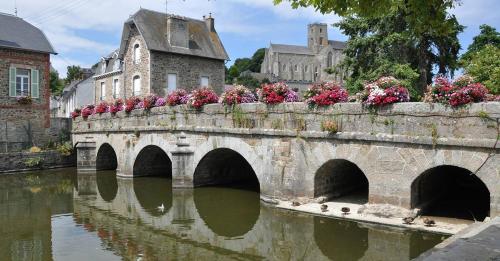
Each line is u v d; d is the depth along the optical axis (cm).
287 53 7369
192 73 2616
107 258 746
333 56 7269
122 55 2722
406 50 1606
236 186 1438
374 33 1652
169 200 1240
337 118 957
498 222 547
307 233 842
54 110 5066
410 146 846
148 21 2567
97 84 3059
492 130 746
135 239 861
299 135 1028
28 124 2195
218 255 751
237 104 1180
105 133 1847
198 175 1400
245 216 1019
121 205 1205
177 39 2558
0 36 2148
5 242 856
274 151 1083
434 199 998
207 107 1282
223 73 2773
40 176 1838
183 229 930
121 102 1772
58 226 980
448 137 795
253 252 762
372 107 898
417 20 510
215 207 1130
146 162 1722
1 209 1175
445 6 486
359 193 1149
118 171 1741
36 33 2320
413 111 840
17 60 2175
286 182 1055
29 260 743
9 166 1950
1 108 2119
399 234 796
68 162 2139
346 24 1691
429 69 1733
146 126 1556
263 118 1109
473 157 768
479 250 416
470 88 774
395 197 866
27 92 2214
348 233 821
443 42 1564
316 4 477
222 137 1237
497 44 2117
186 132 1375
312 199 1010
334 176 1094
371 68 1636
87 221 1025
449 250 417
